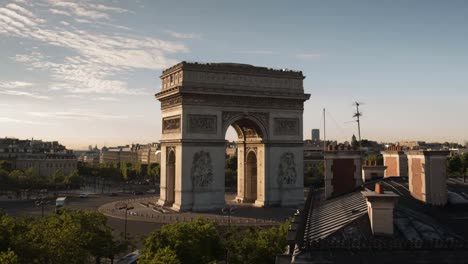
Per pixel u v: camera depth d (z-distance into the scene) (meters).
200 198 181.25
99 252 96.94
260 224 149.25
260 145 199.88
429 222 34.34
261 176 198.25
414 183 46.62
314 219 41.91
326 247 28.81
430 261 27.98
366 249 28.47
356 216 35.06
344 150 56.22
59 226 96.69
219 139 185.88
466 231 33.66
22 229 95.38
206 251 88.56
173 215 170.50
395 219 33.72
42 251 81.19
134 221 161.38
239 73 190.25
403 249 28.44
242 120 197.38
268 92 194.00
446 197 43.81
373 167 74.19
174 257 72.19
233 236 105.69
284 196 197.25
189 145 180.75
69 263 82.56
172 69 189.12
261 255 84.06
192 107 181.88
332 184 56.00
